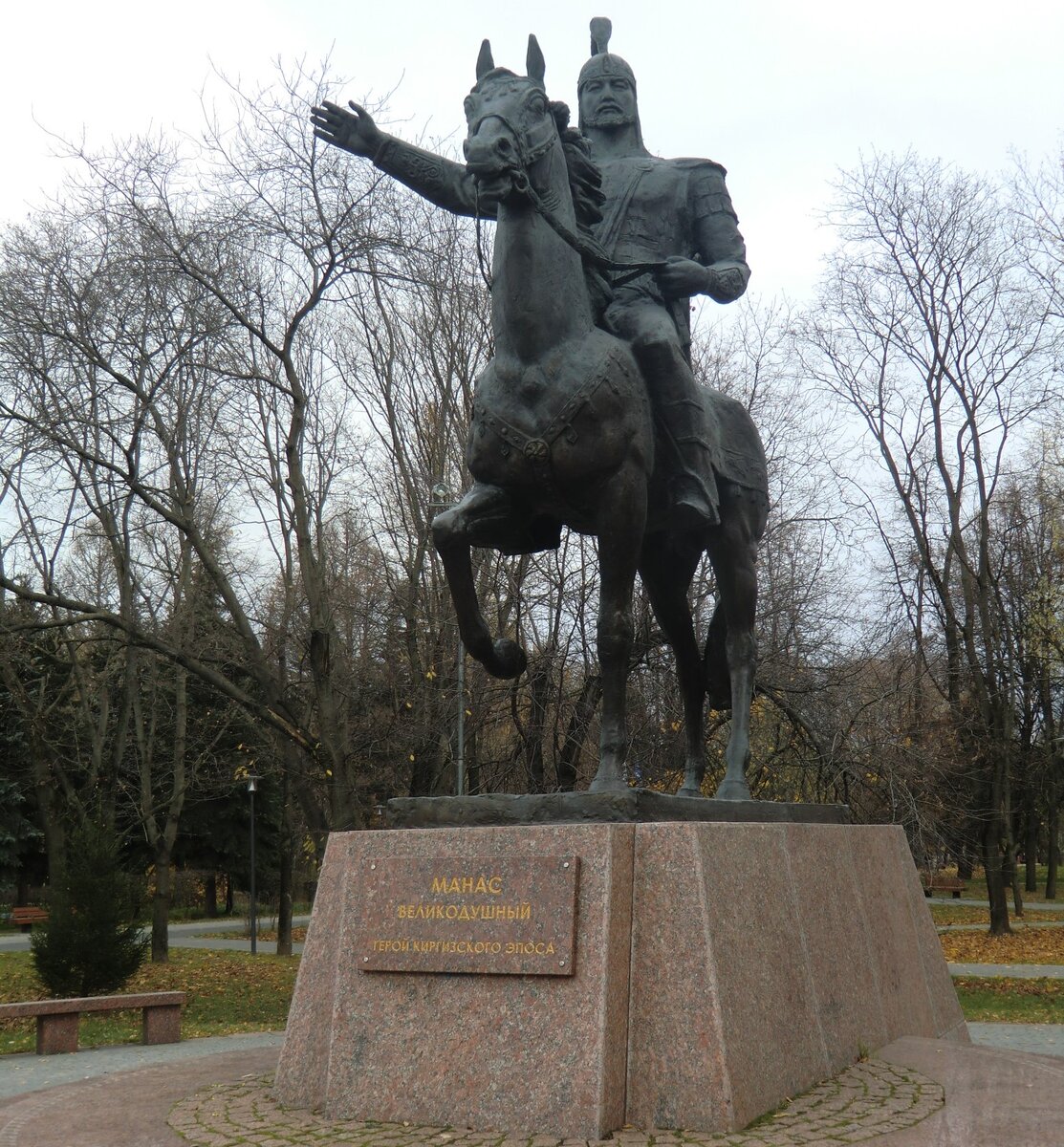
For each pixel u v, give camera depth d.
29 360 13.70
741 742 6.19
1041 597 21.45
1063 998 13.10
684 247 6.38
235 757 24.55
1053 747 24.06
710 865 4.57
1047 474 21.83
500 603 16.50
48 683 24.80
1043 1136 3.97
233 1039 9.88
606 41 6.82
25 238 16.20
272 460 17.33
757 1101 4.36
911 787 15.98
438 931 4.63
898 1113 4.34
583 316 5.29
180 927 31.03
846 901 5.83
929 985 6.73
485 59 5.51
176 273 13.52
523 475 5.15
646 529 5.89
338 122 5.62
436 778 16.00
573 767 15.62
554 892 4.47
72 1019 9.23
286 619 17.38
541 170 5.25
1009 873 26.64
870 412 21.88
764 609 17.38
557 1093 4.23
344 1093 4.59
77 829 14.93
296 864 32.62
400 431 18.45
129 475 14.13
